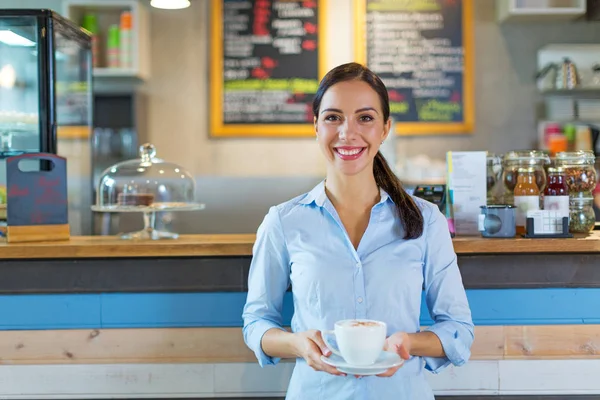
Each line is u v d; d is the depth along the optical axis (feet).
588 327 6.25
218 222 13.43
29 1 12.98
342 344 4.13
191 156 13.46
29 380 6.40
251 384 6.34
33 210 6.63
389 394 4.74
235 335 6.33
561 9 12.66
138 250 6.23
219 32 13.19
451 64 13.19
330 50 13.21
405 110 13.21
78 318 6.37
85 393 6.38
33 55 8.46
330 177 5.04
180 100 13.42
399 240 4.91
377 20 13.14
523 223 6.59
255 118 13.25
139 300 6.34
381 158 5.16
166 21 13.34
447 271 5.05
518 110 13.44
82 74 10.26
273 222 5.10
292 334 4.60
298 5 13.14
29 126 8.50
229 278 6.31
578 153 6.65
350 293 4.77
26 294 6.38
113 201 7.38
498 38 13.41
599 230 7.18
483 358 6.28
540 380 6.27
